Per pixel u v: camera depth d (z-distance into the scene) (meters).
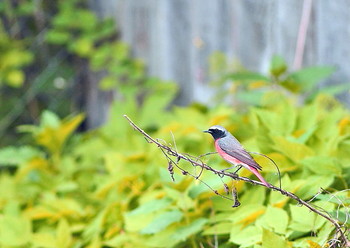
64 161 11.40
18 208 9.27
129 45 14.78
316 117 8.41
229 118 9.90
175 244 7.14
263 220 6.36
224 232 6.72
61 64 15.92
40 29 15.77
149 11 14.22
